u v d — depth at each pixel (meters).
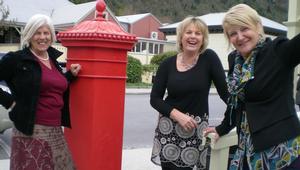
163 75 3.54
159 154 3.51
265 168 2.55
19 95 3.30
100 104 3.28
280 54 2.52
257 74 2.56
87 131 3.32
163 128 3.50
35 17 3.39
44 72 3.34
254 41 2.62
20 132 3.32
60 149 3.40
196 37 3.38
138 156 6.64
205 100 3.43
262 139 2.53
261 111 2.55
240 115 2.72
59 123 3.44
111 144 3.35
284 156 2.49
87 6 31.77
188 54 3.43
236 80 2.68
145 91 20.92
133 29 49.53
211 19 42.66
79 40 3.26
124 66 3.36
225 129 3.00
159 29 49.19
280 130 2.50
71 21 30.25
